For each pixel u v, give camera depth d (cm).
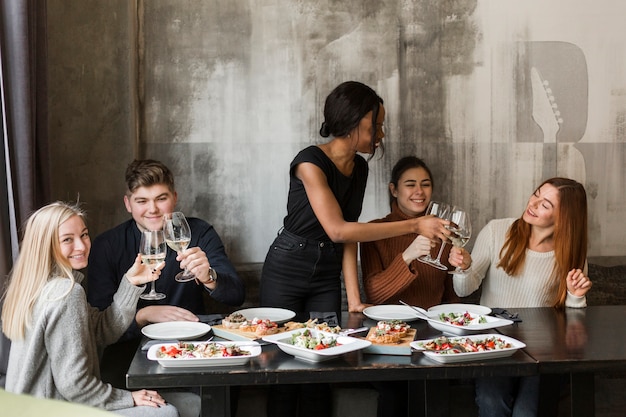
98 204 347
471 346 219
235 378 205
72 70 343
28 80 269
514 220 316
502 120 372
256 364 212
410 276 296
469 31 369
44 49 299
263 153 365
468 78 370
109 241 300
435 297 325
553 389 280
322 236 301
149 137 359
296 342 220
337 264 307
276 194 367
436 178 371
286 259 302
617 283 380
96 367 242
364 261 326
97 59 343
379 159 368
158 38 357
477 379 282
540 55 372
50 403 88
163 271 297
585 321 267
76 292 227
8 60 264
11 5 265
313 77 364
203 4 358
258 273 369
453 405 307
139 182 293
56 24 341
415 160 337
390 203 346
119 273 299
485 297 314
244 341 231
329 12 363
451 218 259
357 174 305
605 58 375
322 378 207
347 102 284
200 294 305
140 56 357
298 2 362
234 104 362
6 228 258
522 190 375
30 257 229
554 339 240
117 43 344
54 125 343
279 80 363
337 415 295
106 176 347
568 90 374
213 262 300
